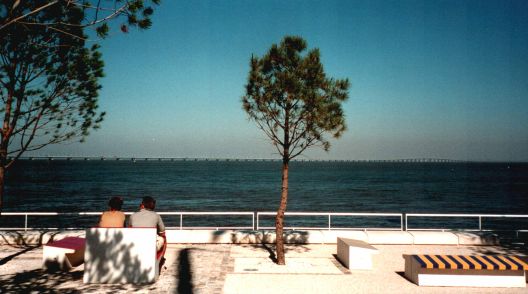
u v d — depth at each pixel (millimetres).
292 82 9156
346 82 9547
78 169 171125
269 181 98375
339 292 7105
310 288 7312
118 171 151625
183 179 102875
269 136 9680
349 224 35688
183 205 47969
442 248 11078
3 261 8898
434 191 70812
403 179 112438
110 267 7359
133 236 7418
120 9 4766
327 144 9547
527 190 73875
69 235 10812
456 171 191375
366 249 8812
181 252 10227
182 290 7035
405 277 8234
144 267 7406
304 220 38156
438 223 36844
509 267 7473
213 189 71750
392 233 11625
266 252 10328
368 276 8250
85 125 9352
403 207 47656
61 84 8953
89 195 56406
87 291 6879
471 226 35375
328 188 76750
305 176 128125
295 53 9680
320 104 9125
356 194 63938
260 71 9867
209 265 8930
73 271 8227
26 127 8688
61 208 42344
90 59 9125
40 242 10758
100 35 4875
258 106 9727
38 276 7832
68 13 6055
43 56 8391
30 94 8820
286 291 7102
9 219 35688
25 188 67688
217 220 38344
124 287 7152
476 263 7539
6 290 6898
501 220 39094
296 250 10672
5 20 4680
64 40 7875
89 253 7344
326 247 11094
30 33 6871
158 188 72125
